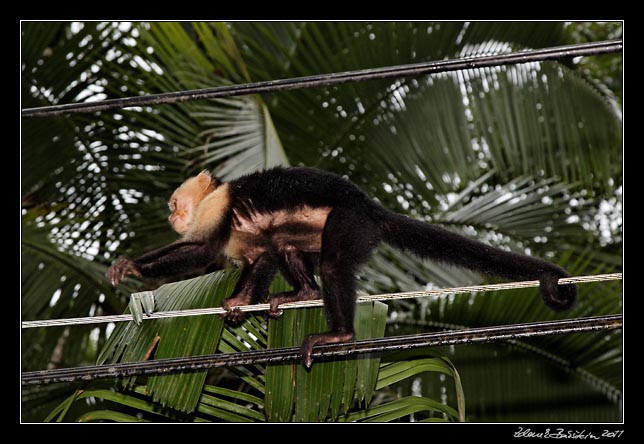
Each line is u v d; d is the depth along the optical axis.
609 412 9.95
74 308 10.89
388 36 11.42
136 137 11.12
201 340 6.40
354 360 6.33
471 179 11.52
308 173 7.52
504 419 10.16
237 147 10.05
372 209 7.38
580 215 11.77
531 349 10.25
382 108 11.46
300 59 11.29
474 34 11.60
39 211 11.11
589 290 9.92
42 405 11.23
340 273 6.89
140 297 5.93
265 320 6.99
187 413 6.45
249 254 7.58
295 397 6.18
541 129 11.64
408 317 10.61
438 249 7.26
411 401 6.64
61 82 11.24
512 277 7.02
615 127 11.75
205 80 10.55
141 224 11.24
